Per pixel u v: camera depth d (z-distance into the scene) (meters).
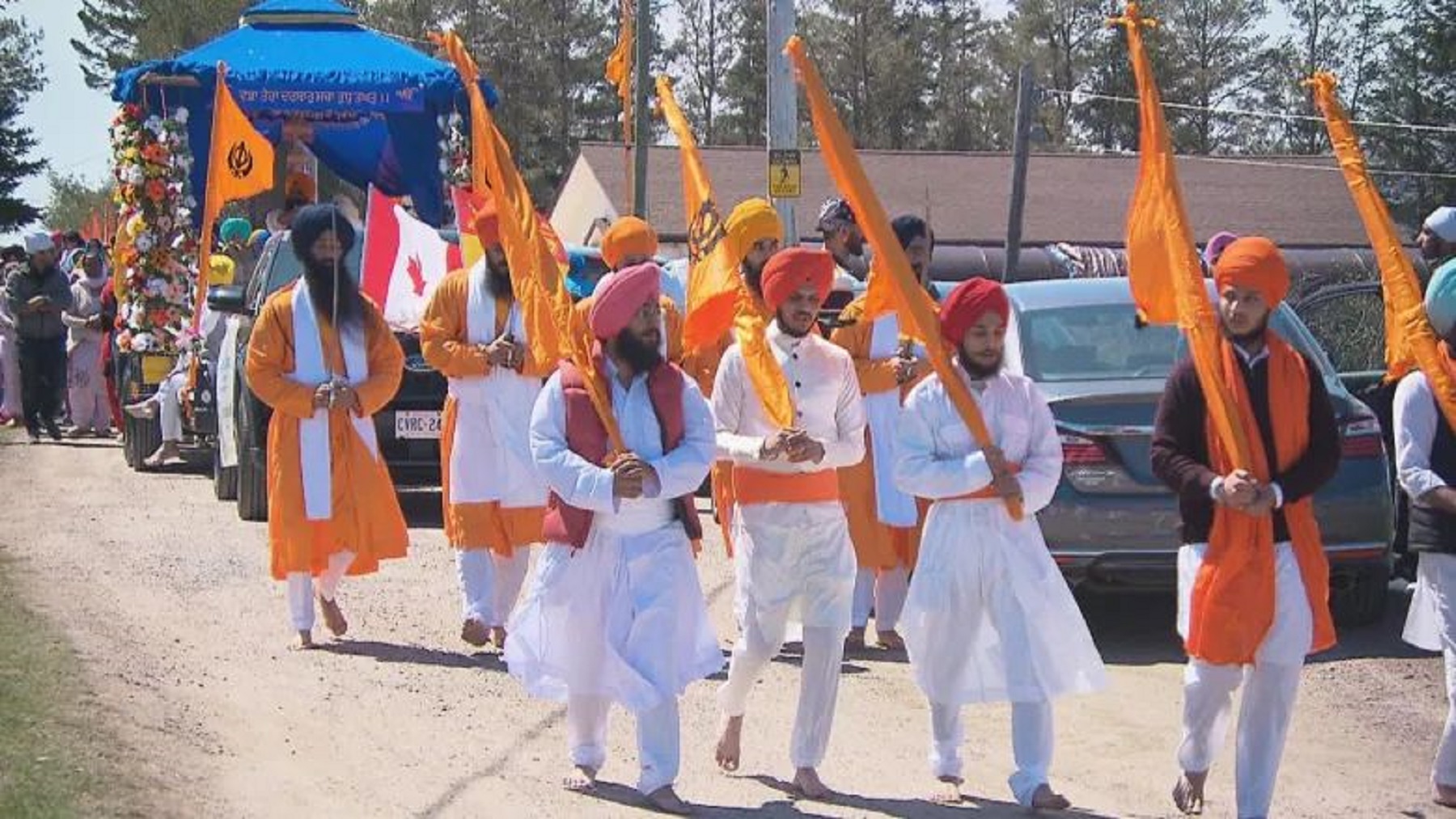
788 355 7.03
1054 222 44.47
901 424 6.74
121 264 16.83
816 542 6.87
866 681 8.88
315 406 8.91
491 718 7.89
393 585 10.85
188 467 16.77
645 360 6.57
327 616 9.27
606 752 7.32
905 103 75.69
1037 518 9.24
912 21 76.44
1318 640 6.33
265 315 9.00
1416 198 47.19
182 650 8.79
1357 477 9.58
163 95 17.16
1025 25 75.56
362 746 7.34
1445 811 6.98
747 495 6.94
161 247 16.78
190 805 6.27
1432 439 6.99
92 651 8.51
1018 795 6.63
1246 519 6.26
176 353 16.52
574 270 14.70
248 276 16.58
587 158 44.84
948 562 6.66
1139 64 6.57
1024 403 6.68
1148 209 6.55
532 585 6.79
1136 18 6.59
